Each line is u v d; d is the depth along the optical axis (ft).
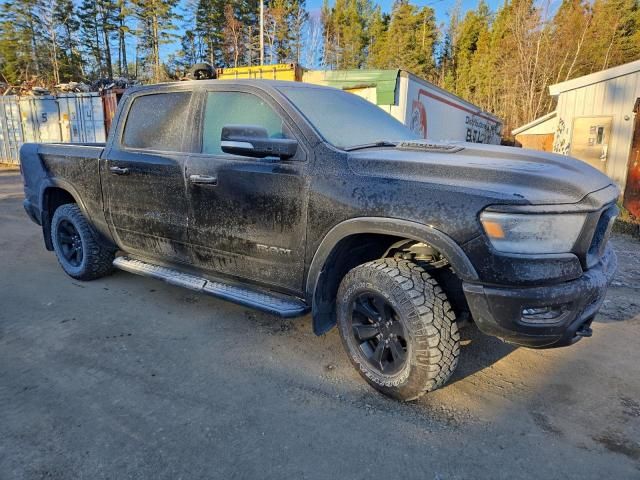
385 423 7.84
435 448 7.22
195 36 178.60
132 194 12.23
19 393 8.51
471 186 7.25
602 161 35.06
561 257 6.98
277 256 9.51
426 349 7.72
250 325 11.77
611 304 13.70
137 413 7.97
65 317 12.03
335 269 9.21
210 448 7.12
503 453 7.14
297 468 6.73
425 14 184.14
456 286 8.44
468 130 52.54
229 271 10.65
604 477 6.65
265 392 8.71
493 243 6.91
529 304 6.89
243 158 9.91
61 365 9.58
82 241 14.28
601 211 7.50
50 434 7.38
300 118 9.38
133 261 13.21
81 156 13.66
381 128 10.97
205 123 10.92
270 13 161.38
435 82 172.04
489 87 135.64
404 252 8.97
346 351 9.13
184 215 11.08
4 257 17.70
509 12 142.61
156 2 168.04
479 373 9.61
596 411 8.31
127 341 10.72
